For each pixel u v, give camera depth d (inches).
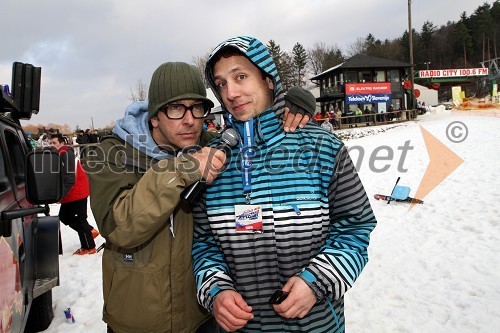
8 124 120.6
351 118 1279.5
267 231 59.1
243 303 56.6
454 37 3863.2
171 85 67.9
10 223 80.7
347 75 1487.5
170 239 69.1
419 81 2016.5
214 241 68.7
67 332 140.5
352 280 56.8
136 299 67.1
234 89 61.4
